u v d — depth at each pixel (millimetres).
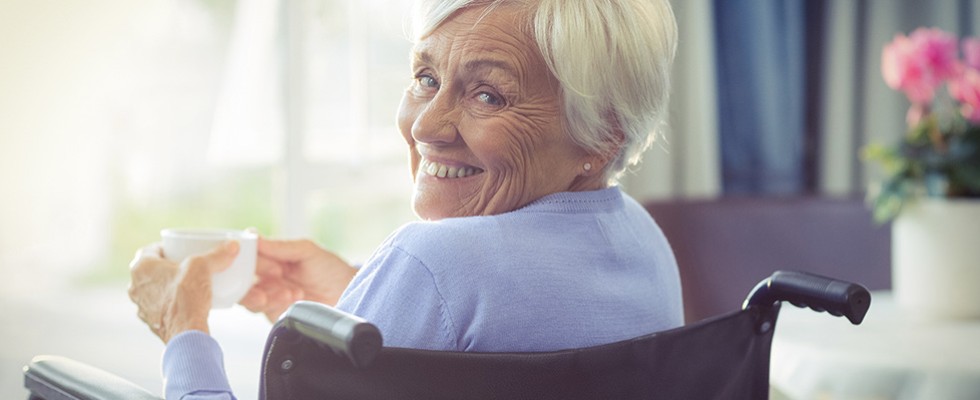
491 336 932
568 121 1017
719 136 3479
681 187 3383
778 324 1829
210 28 3318
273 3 3223
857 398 1578
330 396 819
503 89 1008
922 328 1806
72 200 3219
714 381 1026
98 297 3465
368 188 3248
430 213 1078
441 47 1033
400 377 842
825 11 3662
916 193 1909
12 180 3012
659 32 1039
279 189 3176
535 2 1001
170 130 3412
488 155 1020
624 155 1075
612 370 932
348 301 953
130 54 3285
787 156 3566
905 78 1991
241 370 3242
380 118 3232
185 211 3516
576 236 1021
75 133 3105
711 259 2590
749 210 2646
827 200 2707
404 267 929
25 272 3211
